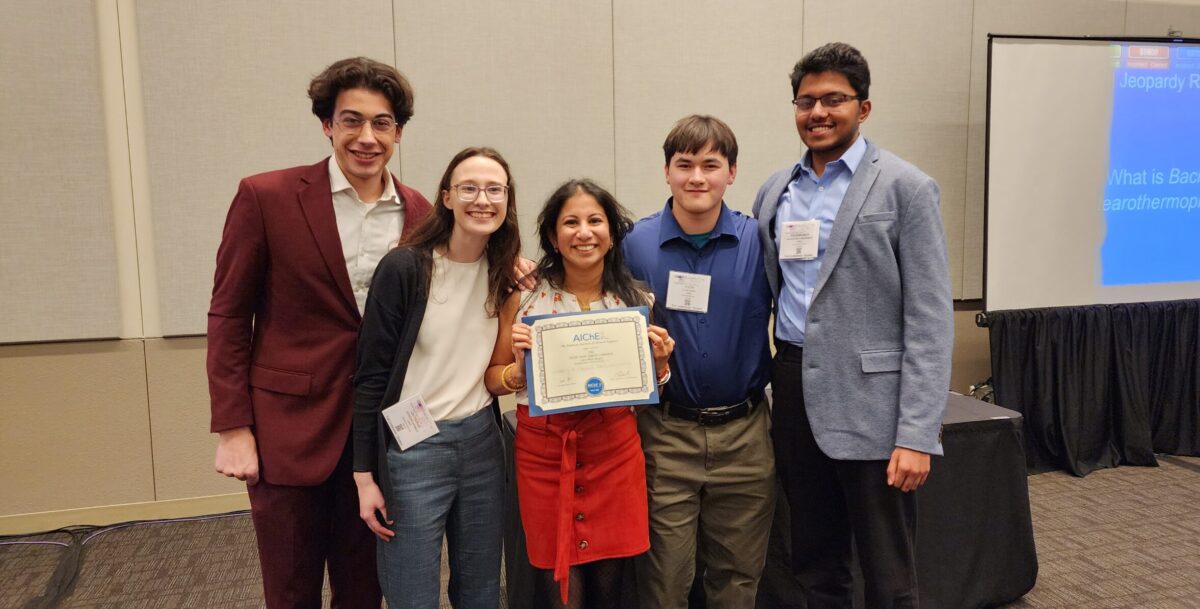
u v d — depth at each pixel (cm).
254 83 313
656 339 159
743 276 180
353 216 162
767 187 198
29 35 290
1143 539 290
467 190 143
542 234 166
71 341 307
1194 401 388
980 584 234
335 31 319
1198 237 390
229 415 154
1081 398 374
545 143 347
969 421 230
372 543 171
